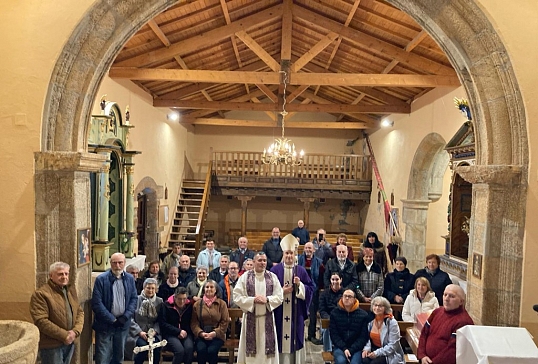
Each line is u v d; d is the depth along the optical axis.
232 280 5.51
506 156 3.39
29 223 3.36
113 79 7.57
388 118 11.69
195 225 13.18
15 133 3.32
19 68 3.33
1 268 3.35
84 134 3.69
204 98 12.61
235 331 5.30
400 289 5.15
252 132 15.62
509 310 3.33
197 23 7.39
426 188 9.41
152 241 10.21
